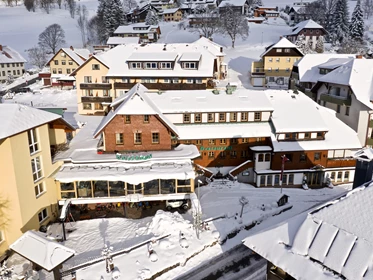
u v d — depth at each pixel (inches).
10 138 946.7
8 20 7431.1
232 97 1689.2
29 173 1042.1
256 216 1272.1
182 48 2642.7
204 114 1617.9
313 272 572.7
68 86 3526.1
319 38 4168.3
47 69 4215.1
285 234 655.8
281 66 3152.1
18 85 3745.1
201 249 1056.8
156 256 979.3
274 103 1721.2
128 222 1189.1
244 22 4854.8
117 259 970.7
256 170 1569.9
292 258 607.8
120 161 1264.8
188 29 5403.5
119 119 1347.2
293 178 1584.6
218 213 1282.0
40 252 773.3
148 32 4982.8
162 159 1288.1
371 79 1808.6
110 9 5551.2
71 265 954.1
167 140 1381.6
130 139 1369.3
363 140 1770.4
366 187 661.9
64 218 1085.8
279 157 1561.3
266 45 4530.0
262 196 1455.5
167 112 1584.6
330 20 5393.7
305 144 1565.0
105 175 1175.6
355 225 587.5
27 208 1032.2
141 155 1278.3
